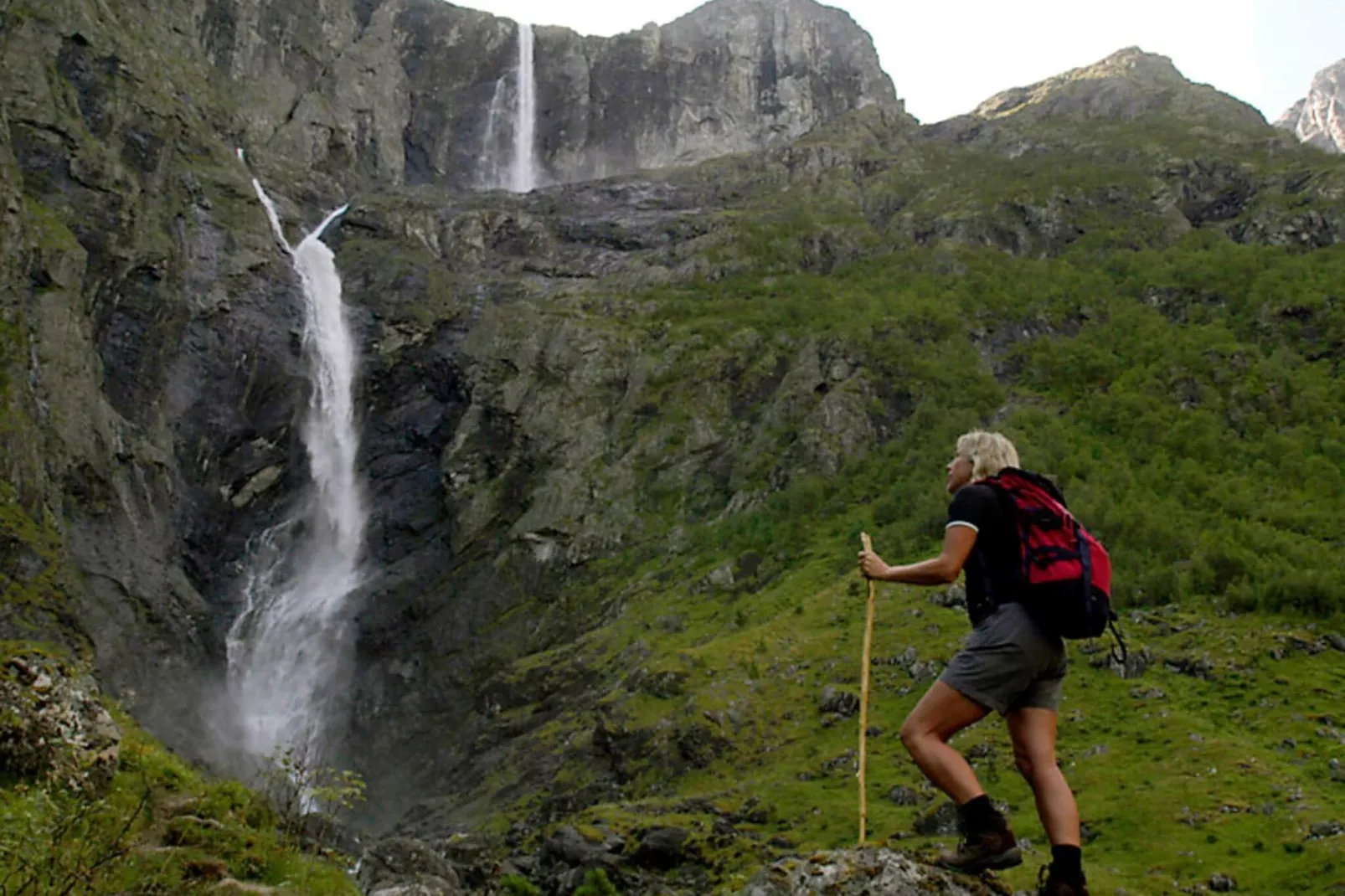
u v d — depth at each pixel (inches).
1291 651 2357.3
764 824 2080.5
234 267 4138.8
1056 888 346.3
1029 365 4158.5
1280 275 4416.8
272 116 5610.2
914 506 3287.4
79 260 3553.2
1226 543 2763.3
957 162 6245.1
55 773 644.7
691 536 3629.4
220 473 3789.4
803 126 7057.1
